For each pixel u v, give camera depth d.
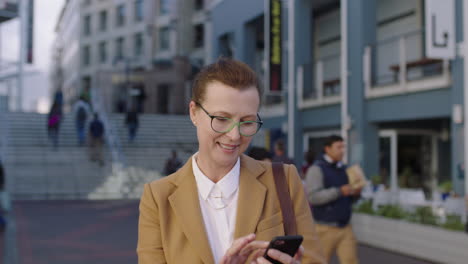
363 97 11.71
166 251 1.41
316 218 4.43
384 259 6.75
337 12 16.16
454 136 8.72
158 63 30.98
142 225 1.47
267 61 14.50
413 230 6.90
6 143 15.97
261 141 17.00
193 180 1.46
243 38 18.05
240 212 1.41
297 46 14.88
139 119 20.34
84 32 40.06
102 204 12.98
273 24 14.59
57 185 14.80
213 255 1.38
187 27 31.56
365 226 7.87
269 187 1.48
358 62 11.83
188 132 20.38
